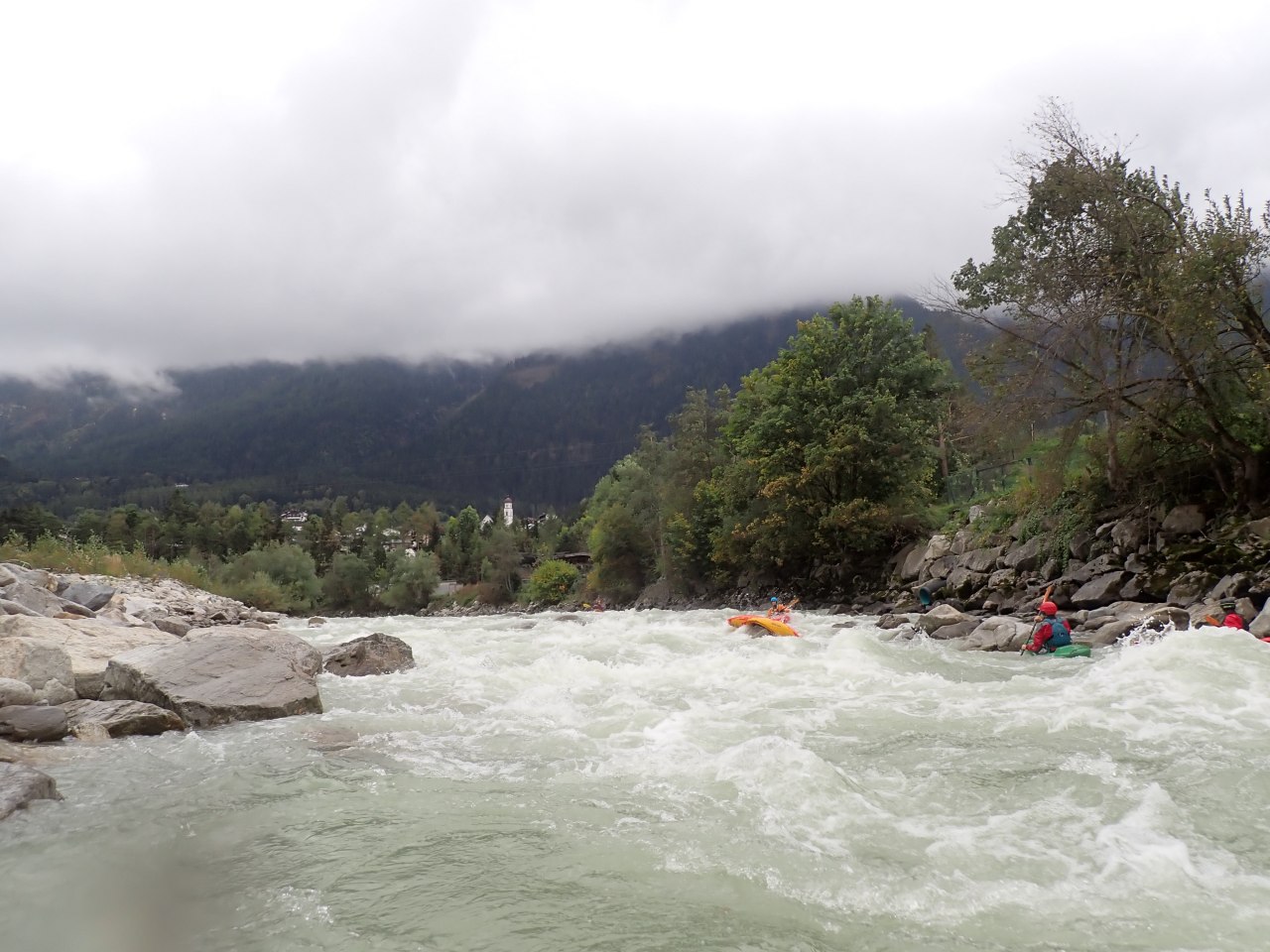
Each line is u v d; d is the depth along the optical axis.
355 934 4.00
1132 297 20.42
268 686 9.81
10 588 15.59
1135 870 4.66
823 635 20.33
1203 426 20.44
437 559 129.62
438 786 6.55
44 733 8.05
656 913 4.21
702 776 6.61
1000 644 15.72
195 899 4.44
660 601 61.84
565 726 8.73
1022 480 27.17
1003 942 3.89
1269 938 3.87
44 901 4.43
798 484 36.75
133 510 128.50
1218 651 9.86
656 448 70.62
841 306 39.72
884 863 4.84
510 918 4.16
